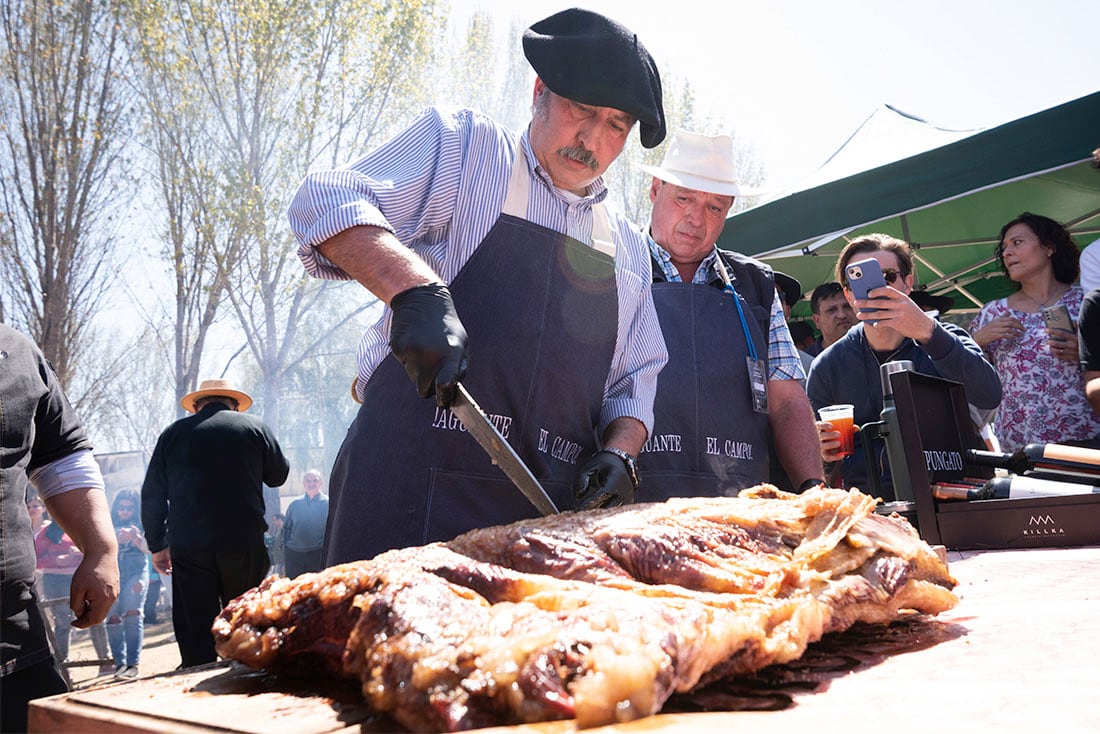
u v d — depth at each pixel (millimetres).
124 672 8008
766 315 3230
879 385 3941
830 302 5520
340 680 1172
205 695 1115
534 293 2061
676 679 878
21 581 2246
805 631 1180
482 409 2021
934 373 3902
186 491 5848
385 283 1684
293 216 1886
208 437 5918
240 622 1221
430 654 896
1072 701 832
